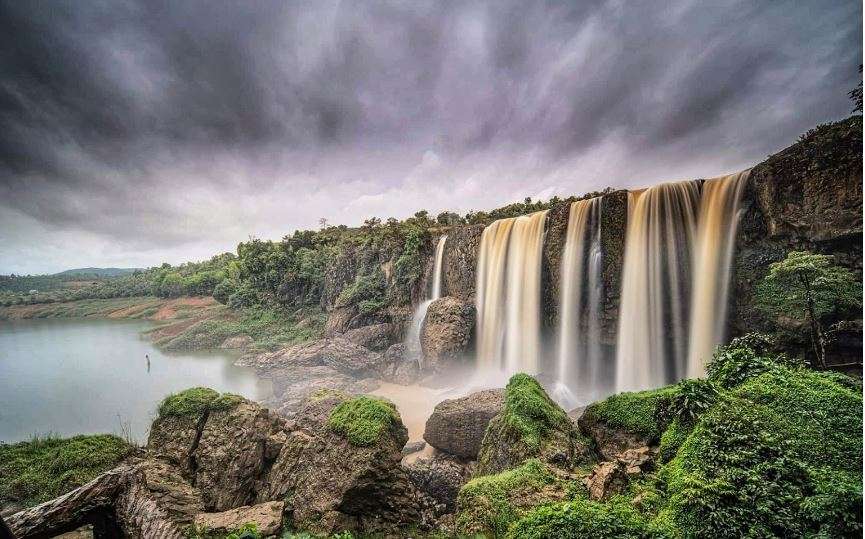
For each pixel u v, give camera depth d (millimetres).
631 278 26531
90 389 36469
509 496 9734
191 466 13258
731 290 21344
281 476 13039
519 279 36094
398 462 13070
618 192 27469
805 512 6871
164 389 36406
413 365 37688
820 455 8062
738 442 8625
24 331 79062
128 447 15008
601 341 28844
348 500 11844
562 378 31953
